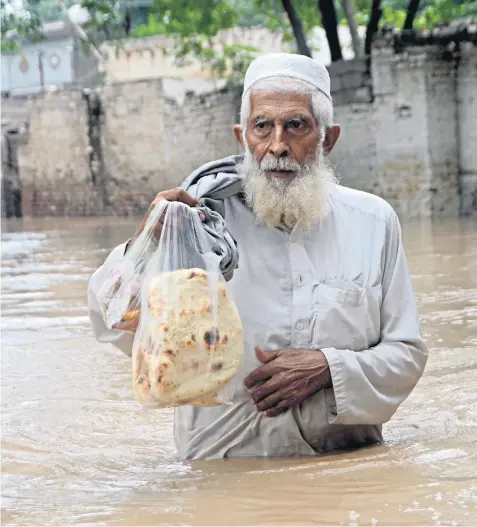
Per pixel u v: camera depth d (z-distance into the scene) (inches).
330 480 146.1
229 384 145.9
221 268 150.8
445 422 190.2
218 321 144.9
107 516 136.3
